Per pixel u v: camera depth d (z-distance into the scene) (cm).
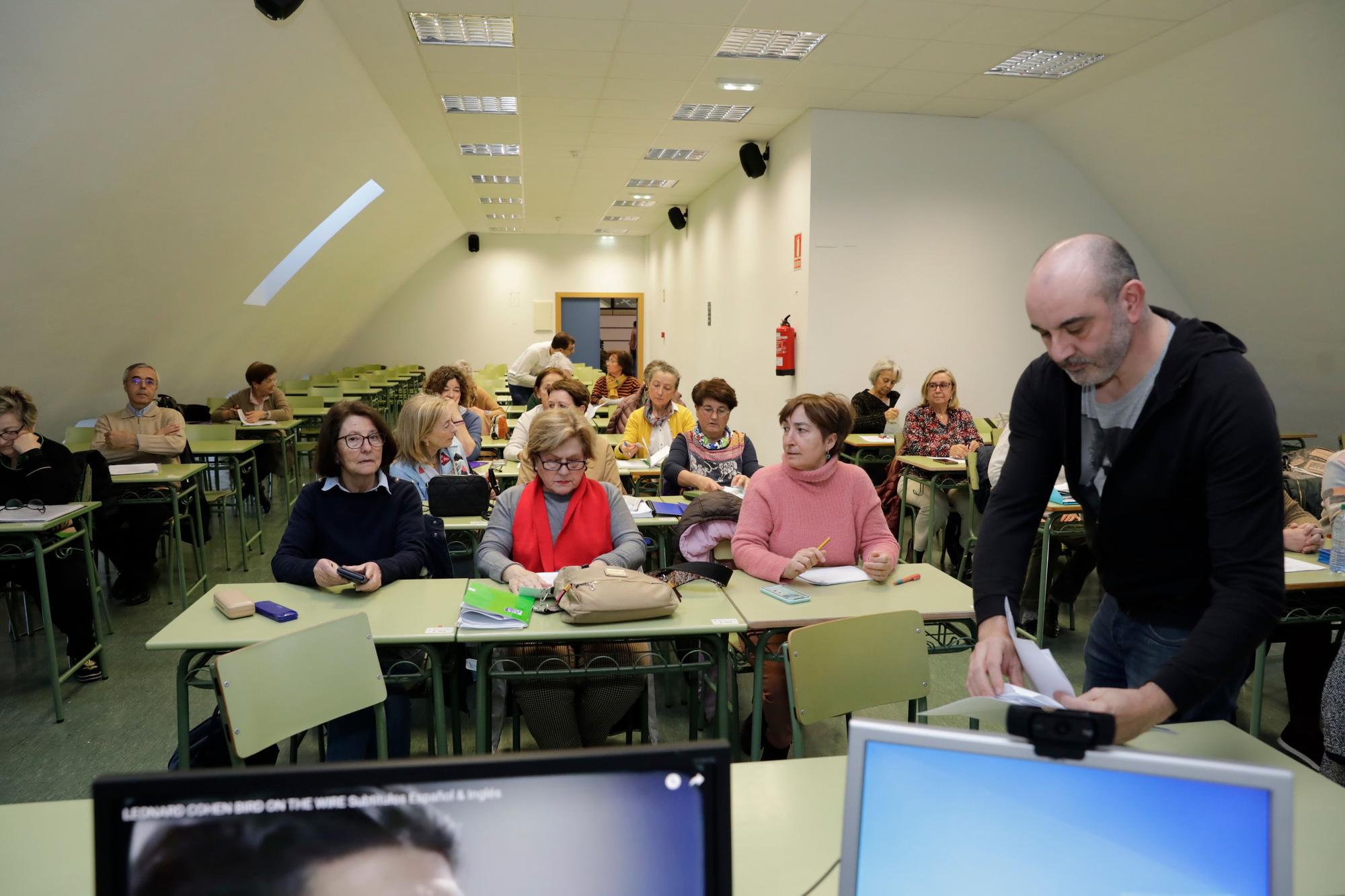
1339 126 520
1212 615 123
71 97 367
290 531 256
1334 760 186
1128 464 141
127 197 471
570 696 236
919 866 79
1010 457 159
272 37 457
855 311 712
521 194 1123
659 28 509
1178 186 657
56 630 414
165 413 512
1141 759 76
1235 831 74
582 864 70
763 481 275
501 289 1588
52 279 468
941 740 79
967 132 714
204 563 490
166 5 368
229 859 66
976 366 734
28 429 357
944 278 721
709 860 71
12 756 288
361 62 571
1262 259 646
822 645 184
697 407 424
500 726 248
